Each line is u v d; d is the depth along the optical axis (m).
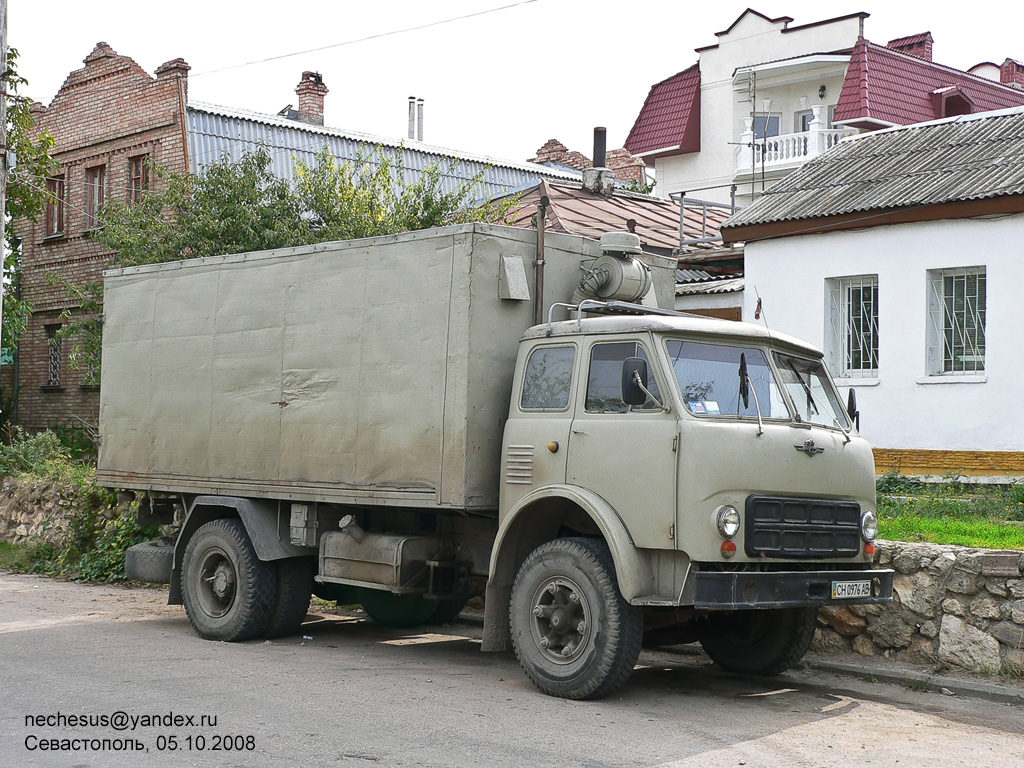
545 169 32.28
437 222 19.41
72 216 26.06
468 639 10.69
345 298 9.41
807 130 35.62
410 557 8.98
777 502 7.60
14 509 17.64
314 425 9.55
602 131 24.86
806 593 7.60
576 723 7.02
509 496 8.31
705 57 38.16
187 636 10.34
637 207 24.50
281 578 10.16
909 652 8.84
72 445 24.92
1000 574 8.36
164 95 24.22
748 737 6.83
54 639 9.95
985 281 15.09
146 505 11.61
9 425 25.45
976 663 8.42
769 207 17.28
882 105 31.72
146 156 24.58
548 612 7.90
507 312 8.70
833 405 8.67
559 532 8.62
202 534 10.37
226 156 19.66
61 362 26.17
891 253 15.73
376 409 9.05
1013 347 14.56
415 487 8.69
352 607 12.51
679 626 8.82
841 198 16.53
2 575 15.77
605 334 8.02
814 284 16.52
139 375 11.32
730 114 37.28
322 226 19.36
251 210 18.59
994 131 17.44
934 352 15.55
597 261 9.26
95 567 15.02
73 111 26.20
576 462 7.93
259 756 6.06
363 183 19.61
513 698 7.75
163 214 21.12
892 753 6.55
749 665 8.87
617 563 7.48
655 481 7.49
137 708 7.15
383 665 9.01
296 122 27.12
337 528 9.74
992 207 14.62
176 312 10.98
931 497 12.86
